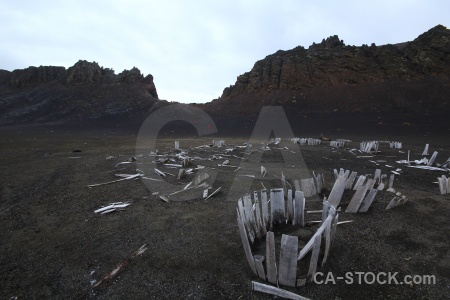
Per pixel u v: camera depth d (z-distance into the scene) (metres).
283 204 6.06
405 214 6.72
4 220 6.82
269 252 3.98
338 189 7.18
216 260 4.86
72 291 4.12
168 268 4.65
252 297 3.88
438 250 5.08
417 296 3.91
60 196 8.68
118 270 4.57
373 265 4.61
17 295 4.04
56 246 5.48
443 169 11.90
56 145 23.23
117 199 8.40
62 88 63.19
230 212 7.21
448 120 29.92
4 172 12.09
